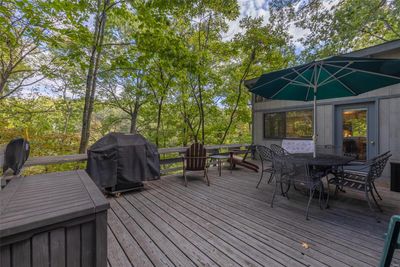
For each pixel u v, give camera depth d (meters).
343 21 5.27
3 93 6.51
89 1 4.79
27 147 2.79
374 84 3.30
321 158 3.19
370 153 4.76
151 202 3.21
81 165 5.80
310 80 3.51
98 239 1.14
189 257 1.81
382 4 4.71
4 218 0.97
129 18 5.39
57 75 6.77
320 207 2.88
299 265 1.68
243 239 2.10
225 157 5.32
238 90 9.28
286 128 6.63
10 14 3.82
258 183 4.02
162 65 5.68
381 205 2.91
